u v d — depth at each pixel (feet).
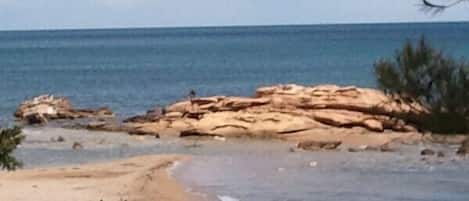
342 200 92.32
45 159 133.59
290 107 162.20
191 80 363.97
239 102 165.07
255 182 104.88
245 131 157.17
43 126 187.52
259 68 426.51
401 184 103.04
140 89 321.32
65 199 86.53
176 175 110.22
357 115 157.89
